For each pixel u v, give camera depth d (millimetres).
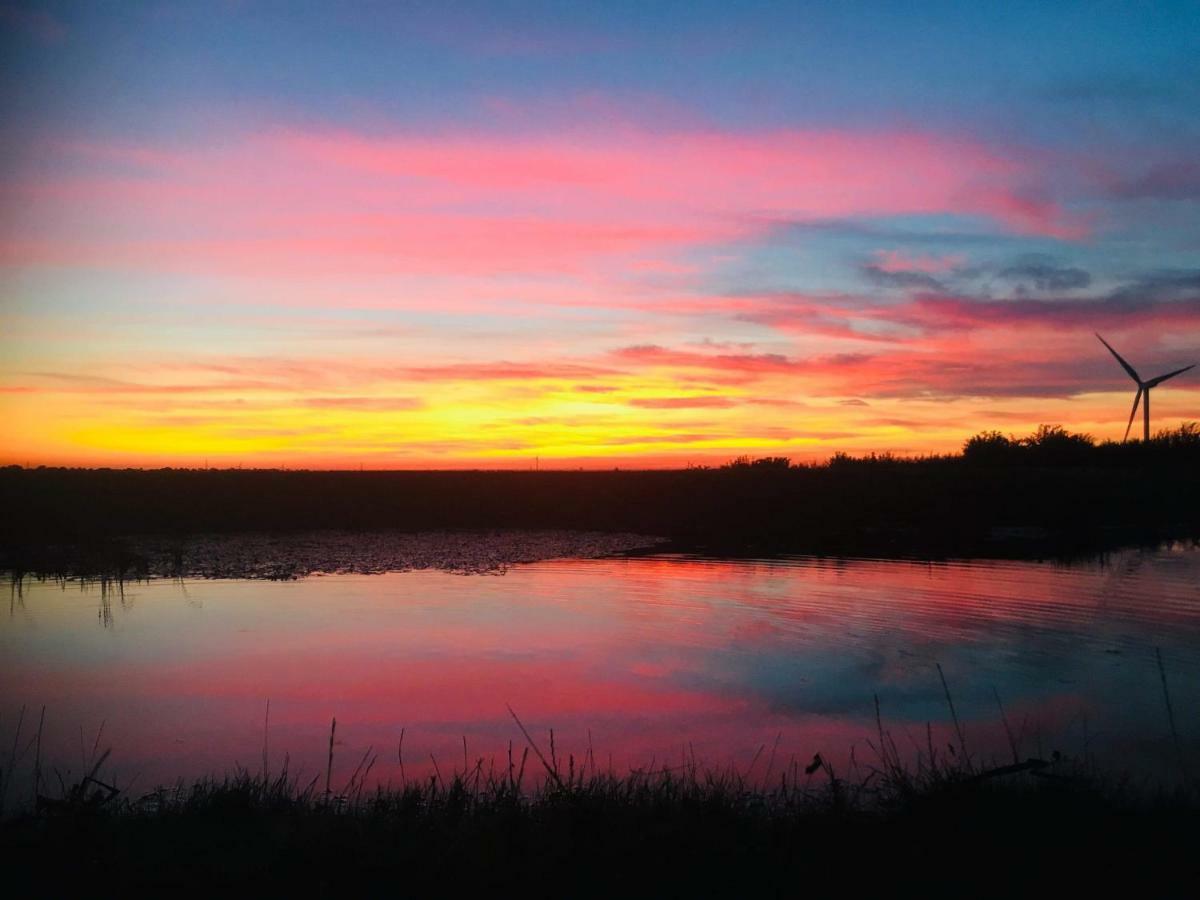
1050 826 6414
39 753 9734
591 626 16859
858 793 7797
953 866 5930
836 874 5844
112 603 19609
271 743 10414
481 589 21125
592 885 5730
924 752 9758
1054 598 18828
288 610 18672
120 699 12258
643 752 10055
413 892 5672
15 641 15898
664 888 5695
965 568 23453
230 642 15727
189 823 6879
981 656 14203
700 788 7656
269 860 6113
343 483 47969
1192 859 5996
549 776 8422
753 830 6520
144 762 9727
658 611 18188
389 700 12211
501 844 6262
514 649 15117
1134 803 7031
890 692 12398
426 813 7215
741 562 25547
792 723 11102
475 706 11922
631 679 13219
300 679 13281
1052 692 12164
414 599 19859
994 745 10000
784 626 16641
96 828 6637
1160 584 20438
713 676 13320
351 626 17031
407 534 35500
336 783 9008
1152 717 10953
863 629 16266
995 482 40906
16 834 6531
